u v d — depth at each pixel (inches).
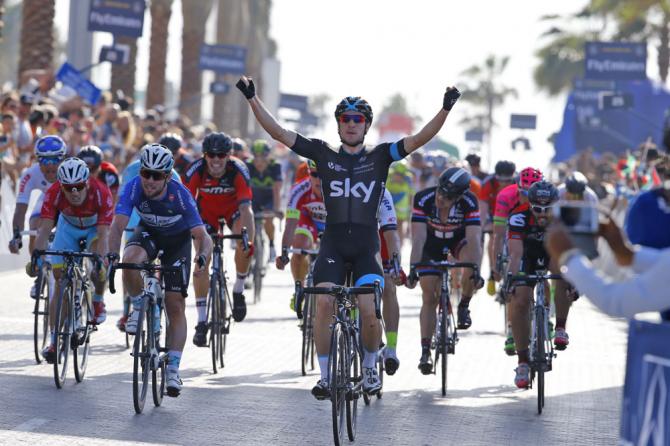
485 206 1416.1
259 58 5570.9
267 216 1493.6
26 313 1245.1
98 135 2018.9
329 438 722.8
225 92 4074.8
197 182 1072.8
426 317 927.0
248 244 1005.8
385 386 939.3
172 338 821.2
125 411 780.6
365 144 760.3
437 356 939.3
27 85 2039.9
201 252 812.0
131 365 968.9
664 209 429.7
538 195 867.4
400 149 740.7
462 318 1001.5
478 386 951.0
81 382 881.5
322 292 705.6
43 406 780.6
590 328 1397.6
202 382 915.4
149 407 801.6
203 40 4099.4
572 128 4252.0
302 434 731.4
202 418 769.6
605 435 767.1
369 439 729.0
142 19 2746.1
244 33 5012.3
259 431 735.1
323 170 742.5
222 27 4697.3
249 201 1071.0
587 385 971.3
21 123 1697.8
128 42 3356.3
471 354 1123.3
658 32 5644.7
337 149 752.3
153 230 833.5
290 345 1134.4
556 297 929.5
